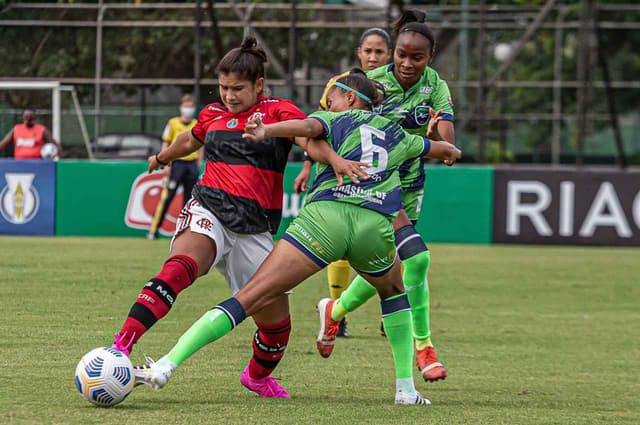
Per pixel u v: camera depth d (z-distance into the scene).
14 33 64.25
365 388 21.69
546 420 18.98
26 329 26.48
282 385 21.73
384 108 23.69
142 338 26.33
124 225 56.94
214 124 19.55
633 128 88.69
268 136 18.05
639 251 57.66
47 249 47.94
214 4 67.12
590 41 77.12
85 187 56.78
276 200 19.62
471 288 41.16
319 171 19.14
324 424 17.53
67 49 64.75
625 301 39.00
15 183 56.38
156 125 65.06
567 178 59.12
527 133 83.75
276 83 66.94
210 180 19.41
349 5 76.44
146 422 16.95
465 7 75.25
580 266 49.78
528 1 93.94
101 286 35.31
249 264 19.59
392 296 19.86
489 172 59.38
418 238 22.45
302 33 71.19
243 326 29.11
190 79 66.06
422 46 22.94
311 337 28.45
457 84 75.69
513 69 85.88
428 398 21.00
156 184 56.97
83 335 25.81
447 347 28.23
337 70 71.31
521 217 59.28
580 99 68.50
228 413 18.11
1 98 63.69
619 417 19.59
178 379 21.61
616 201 59.00
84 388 17.84
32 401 18.41
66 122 63.78
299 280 18.59
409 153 19.36
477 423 18.30
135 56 65.50
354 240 18.73
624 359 27.28
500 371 24.94
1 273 38.03
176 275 18.62
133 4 65.69
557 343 29.53
